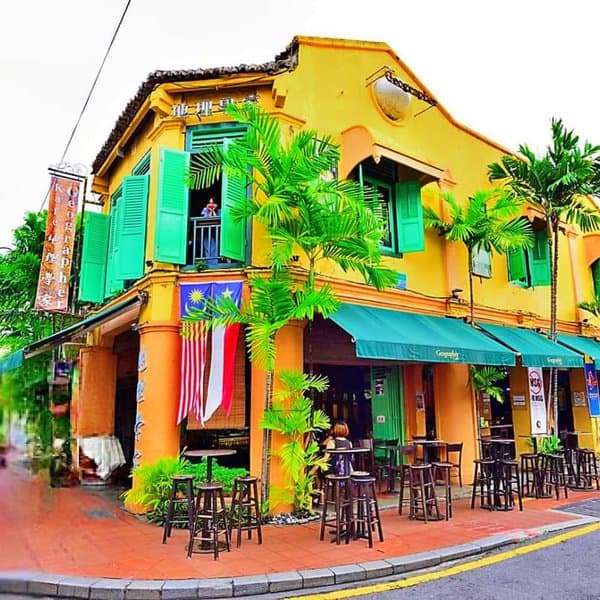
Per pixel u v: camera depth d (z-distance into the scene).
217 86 10.30
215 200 11.35
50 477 10.49
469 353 10.42
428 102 12.94
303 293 8.66
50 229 11.89
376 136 10.99
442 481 11.85
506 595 5.52
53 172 12.14
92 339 13.04
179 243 9.88
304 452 8.77
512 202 12.48
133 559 6.61
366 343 8.76
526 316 14.62
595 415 15.86
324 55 11.49
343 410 12.96
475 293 13.56
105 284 12.35
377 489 11.62
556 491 10.71
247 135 8.65
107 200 13.74
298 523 8.54
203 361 9.22
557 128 12.81
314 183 8.69
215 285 9.61
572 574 6.16
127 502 9.45
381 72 12.27
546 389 17.05
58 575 6.01
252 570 6.21
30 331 16.39
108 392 13.01
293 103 10.60
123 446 13.88
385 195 12.27
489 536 7.71
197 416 9.03
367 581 6.12
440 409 12.53
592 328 16.97
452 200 12.43
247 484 7.55
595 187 12.91
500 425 14.96
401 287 11.65
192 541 6.81
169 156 10.11
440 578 6.14
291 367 9.45
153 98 10.28
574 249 17.50
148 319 9.71
